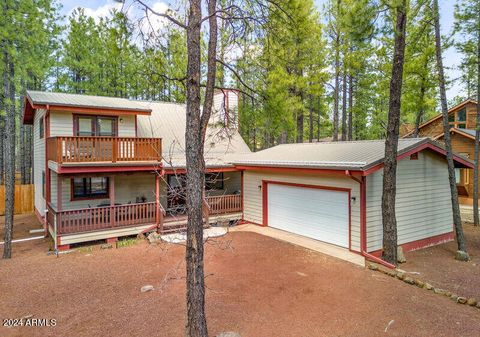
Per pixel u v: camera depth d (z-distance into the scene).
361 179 8.73
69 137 9.80
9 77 10.11
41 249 10.01
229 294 6.39
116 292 6.57
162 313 5.62
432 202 10.52
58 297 6.36
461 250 9.25
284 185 11.73
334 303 5.99
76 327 5.20
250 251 9.27
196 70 4.51
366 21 7.45
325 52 17.06
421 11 10.34
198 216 4.40
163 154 13.18
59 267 8.15
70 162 9.80
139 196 13.18
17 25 9.95
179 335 4.88
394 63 7.94
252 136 17.66
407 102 13.44
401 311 5.69
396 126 8.03
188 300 4.38
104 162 10.34
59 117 11.41
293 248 9.55
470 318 5.49
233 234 11.37
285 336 4.91
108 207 10.52
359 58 17.06
